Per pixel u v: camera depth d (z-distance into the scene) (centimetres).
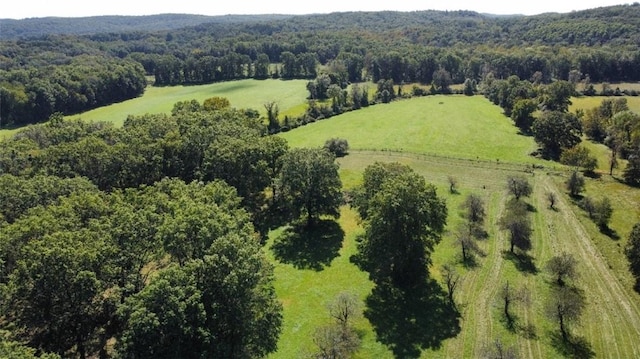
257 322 4781
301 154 8138
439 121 15362
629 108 15462
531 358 5106
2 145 8819
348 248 7594
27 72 17862
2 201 6400
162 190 6938
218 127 9794
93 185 7319
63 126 10706
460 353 5200
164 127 9838
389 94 18475
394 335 5525
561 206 8875
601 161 11781
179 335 4141
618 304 6012
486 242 7606
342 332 5312
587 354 5147
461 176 10712
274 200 9319
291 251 7538
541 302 6053
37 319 4725
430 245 6388
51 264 4534
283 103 17925
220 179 8019
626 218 8319
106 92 19150
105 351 4994
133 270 5228
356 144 13425
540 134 12550
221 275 4528
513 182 9275
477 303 6066
